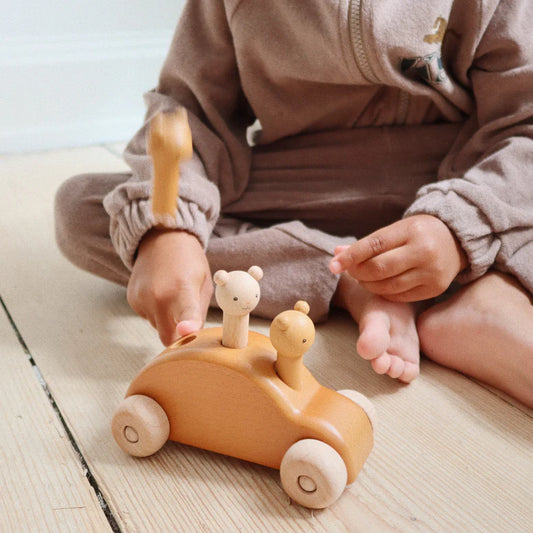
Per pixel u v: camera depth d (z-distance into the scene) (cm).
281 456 53
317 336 80
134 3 174
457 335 71
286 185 96
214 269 85
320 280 81
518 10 86
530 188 78
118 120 181
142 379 57
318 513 51
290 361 52
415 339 73
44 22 165
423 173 94
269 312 82
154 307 69
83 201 87
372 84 91
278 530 50
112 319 84
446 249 71
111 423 58
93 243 86
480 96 90
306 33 85
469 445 60
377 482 55
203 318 73
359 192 93
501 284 74
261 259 83
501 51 87
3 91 165
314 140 98
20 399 66
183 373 55
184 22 96
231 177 95
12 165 158
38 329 81
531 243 77
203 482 54
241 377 52
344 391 56
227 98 97
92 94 175
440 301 85
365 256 69
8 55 163
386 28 82
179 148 52
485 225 73
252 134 111
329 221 95
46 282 95
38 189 139
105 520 51
